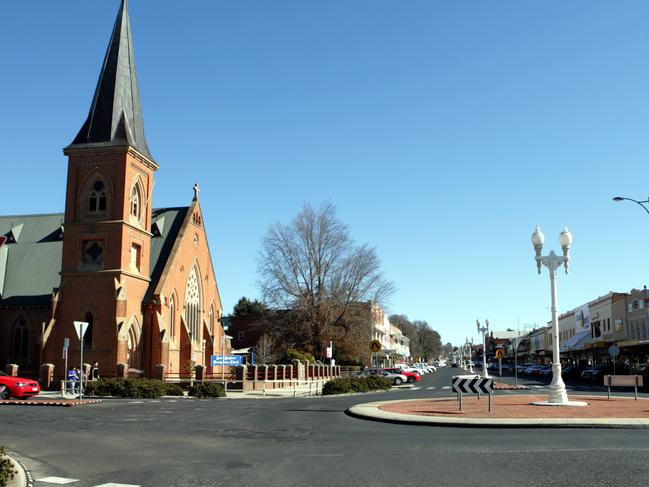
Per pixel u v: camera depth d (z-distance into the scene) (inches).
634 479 426.9
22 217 2367.1
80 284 1943.9
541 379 2748.5
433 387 2041.1
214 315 2522.1
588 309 3580.2
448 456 530.3
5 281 2153.1
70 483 449.1
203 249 2447.1
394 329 6865.2
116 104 2057.1
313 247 2797.7
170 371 2064.5
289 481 439.2
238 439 666.2
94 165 2004.2
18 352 2066.9
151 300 2046.0
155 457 553.6
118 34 2132.1
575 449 553.0
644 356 2534.5
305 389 1932.8
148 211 2134.6
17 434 721.0
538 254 1059.3
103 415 954.1
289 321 2790.4
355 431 733.9
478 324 2225.6
